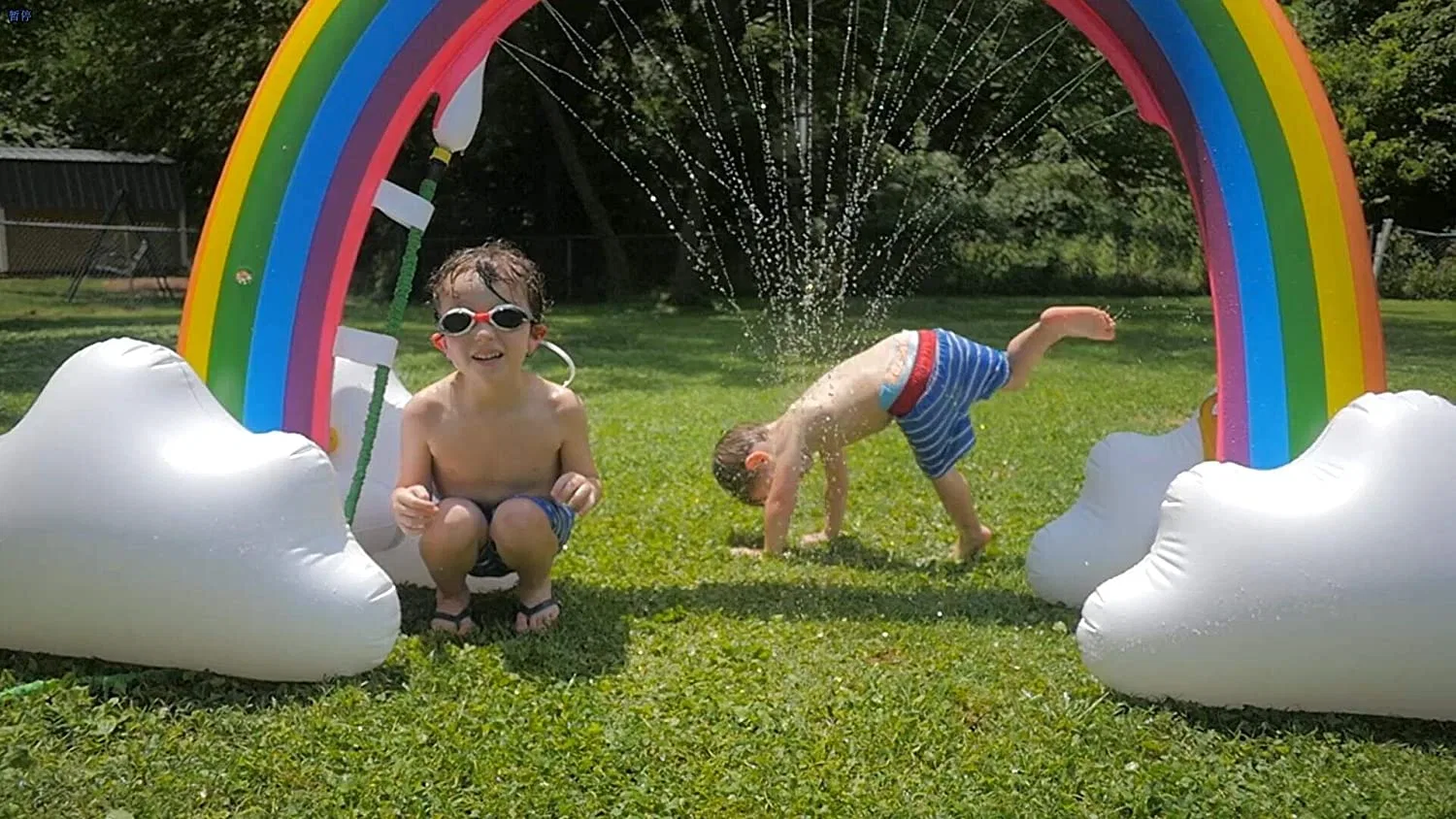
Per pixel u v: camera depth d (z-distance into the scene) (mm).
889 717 3496
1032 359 5414
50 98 25141
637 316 17984
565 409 4285
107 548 3533
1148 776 3191
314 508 3664
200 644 3580
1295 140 4160
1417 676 3416
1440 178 25188
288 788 3086
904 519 6059
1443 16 25031
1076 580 4488
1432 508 3432
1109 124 21016
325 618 3564
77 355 3822
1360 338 4082
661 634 4176
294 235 4312
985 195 22047
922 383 5195
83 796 3000
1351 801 3084
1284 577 3428
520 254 4281
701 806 3020
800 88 18859
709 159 19828
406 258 4391
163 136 23562
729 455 5469
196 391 3854
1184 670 3531
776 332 15742
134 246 22172
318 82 4320
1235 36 4211
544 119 20984
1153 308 20062
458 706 3514
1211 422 4465
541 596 4246
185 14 19594
